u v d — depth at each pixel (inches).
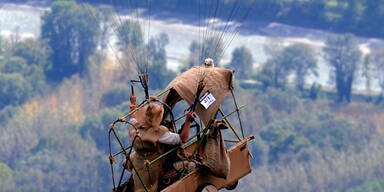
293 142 6830.7
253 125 7096.5
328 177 6481.3
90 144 6574.8
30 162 6451.8
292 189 6422.2
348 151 6943.9
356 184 6520.7
